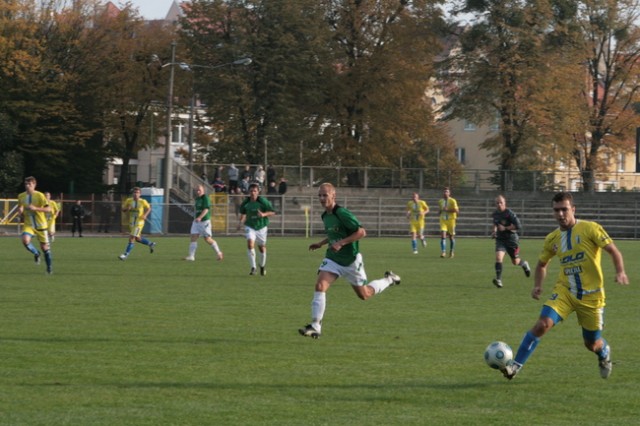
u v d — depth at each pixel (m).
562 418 14.48
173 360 19.11
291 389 16.39
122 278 38.88
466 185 99.06
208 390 16.22
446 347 21.25
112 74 105.69
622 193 99.81
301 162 99.69
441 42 107.62
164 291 33.59
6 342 21.16
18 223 84.88
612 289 36.50
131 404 15.06
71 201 91.19
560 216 16.97
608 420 14.38
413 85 102.75
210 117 100.19
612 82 108.44
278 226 89.56
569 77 101.00
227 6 98.44
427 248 68.75
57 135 102.81
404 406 15.20
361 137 104.12
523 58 99.19
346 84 102.81
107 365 18.45
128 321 25.06
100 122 107.81
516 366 16.88
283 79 98.19
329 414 14.56
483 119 102.06
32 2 102.56
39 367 18.14
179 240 75.44
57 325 24.09
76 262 48.19
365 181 97.19
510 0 99.38
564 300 16.98
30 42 100.44
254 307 28.84
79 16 104.94
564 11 100.44
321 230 90.81
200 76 98.50
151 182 102.94
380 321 25.84
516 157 101.81
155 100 109.75
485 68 99.88
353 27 102.44
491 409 15.05
